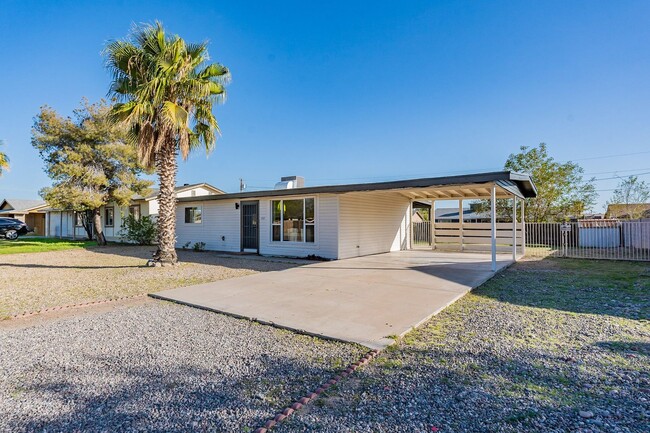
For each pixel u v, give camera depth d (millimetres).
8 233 23297
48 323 4723
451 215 36406
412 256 12641
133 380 2982
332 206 11664
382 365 3223
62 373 3139
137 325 4578
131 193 17953
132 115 8930
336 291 6383
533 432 2148
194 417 2395
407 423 2270
